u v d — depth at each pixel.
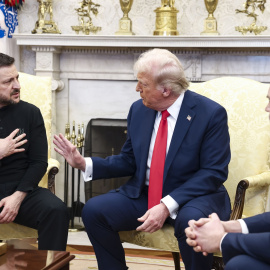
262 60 4.62
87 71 4.87
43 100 3.57
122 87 4.87
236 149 3.16
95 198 2.88
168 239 2.81
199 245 2.15
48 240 2.96
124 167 3.04
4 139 3.02
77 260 3.89
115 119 4.84
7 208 2.93
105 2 4.91
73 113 4.94
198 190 2.75
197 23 4.81
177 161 2.83
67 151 2.92
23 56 5.02
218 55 4.68
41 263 2.13
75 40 4.62
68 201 5.02
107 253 2.86
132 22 4.90
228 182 3.15
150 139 2.94
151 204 2.87
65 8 4.98
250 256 2.00
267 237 1.97
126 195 2.92
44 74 4.79
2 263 2.12
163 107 2.88
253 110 3.17
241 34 4.73
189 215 2.62
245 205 3.08
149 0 4.86
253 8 4.52
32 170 3.10
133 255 4.04
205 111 2.84
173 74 2.79
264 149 3.10
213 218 2.19
